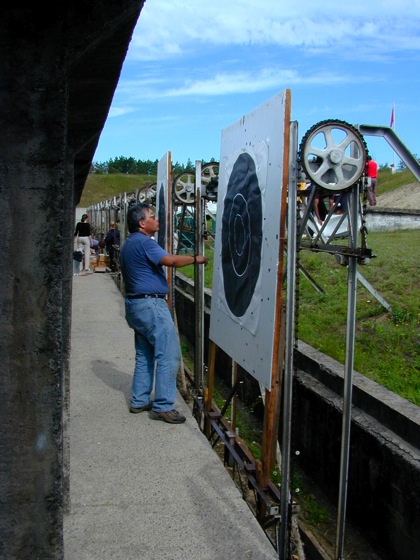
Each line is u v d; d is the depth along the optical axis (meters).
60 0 1.55
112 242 18.30
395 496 3.74
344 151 2.88
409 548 3.59
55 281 1.63
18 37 1.54
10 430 1.65
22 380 1.64
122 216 15.12
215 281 4.65
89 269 18.17
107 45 1.94
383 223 13.81
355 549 4.04
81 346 7.76
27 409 1.65
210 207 12.23
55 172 1.60
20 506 1.68
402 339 6.04
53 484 1.69
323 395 4.83
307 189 3.38
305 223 3.14
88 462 4.17
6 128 1.57
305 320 7.03
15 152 1.58
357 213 2.97
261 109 3.53
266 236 3.38
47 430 1.67
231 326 4.14
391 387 4.88
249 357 3.68
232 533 3.28
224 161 4.48
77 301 11.98
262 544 3.18
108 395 5.67
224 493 3.73
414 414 3.91
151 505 3.57
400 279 7.77
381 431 4.04
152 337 4.97
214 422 4.79
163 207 6.86
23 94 1.57
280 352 3.85
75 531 3.28
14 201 1.59
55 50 1.57
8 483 1.66
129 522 3.38
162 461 4.19
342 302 7.50
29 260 1.61
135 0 1.58
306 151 2.85
